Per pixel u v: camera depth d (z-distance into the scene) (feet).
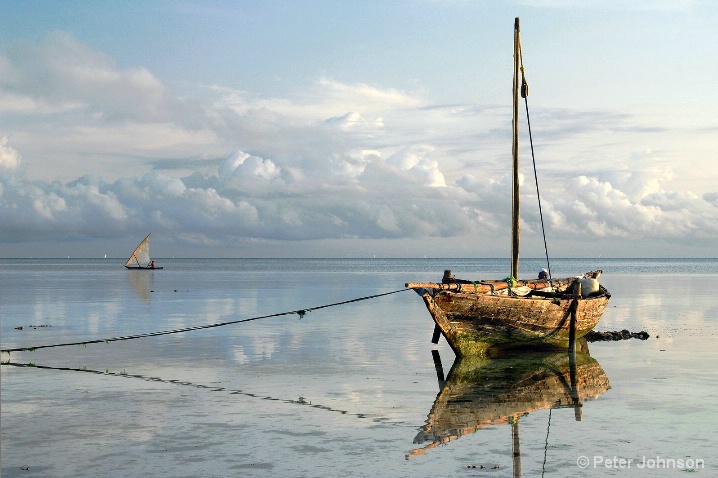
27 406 56.70
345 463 41.75
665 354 86.22
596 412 54.49
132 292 216.33
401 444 45.68
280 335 106.22
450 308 82.94
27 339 101.96
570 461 42.09
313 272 488.85
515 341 87.04
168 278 345.51
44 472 39.91
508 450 44.37
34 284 271.49
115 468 40.63
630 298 188.55
